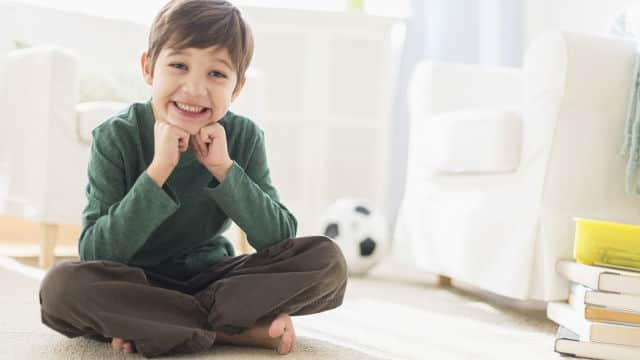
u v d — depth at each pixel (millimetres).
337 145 2973
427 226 2031
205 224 1201
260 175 1230
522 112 1633
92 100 2410
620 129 1536
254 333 1120
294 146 2951
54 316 1020
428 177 2039
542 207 1512
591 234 1278
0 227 2957
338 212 2441
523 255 1533
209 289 1099
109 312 1002
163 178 1054
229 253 1288
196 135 1089
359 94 2980
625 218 1551
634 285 1164
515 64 2891
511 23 2898
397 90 3016
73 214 2158
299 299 1092
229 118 1228
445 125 1882
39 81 2150
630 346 1161
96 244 1073
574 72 1487
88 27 2715
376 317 1550
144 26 2781
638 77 1497
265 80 2500
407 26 3006
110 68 2566
